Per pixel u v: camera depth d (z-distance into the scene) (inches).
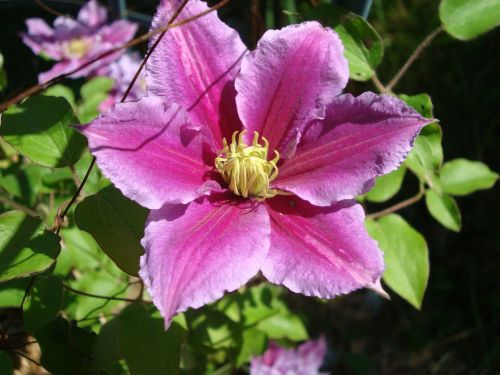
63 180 11.4
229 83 8.3
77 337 9.5
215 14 8.1
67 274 11.3
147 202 7.0
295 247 7.5
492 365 19.5
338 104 7.9
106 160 6.8
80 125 6.7
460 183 11.1
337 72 8.1
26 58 16.9
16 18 17.1
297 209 8.0
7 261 7.4
